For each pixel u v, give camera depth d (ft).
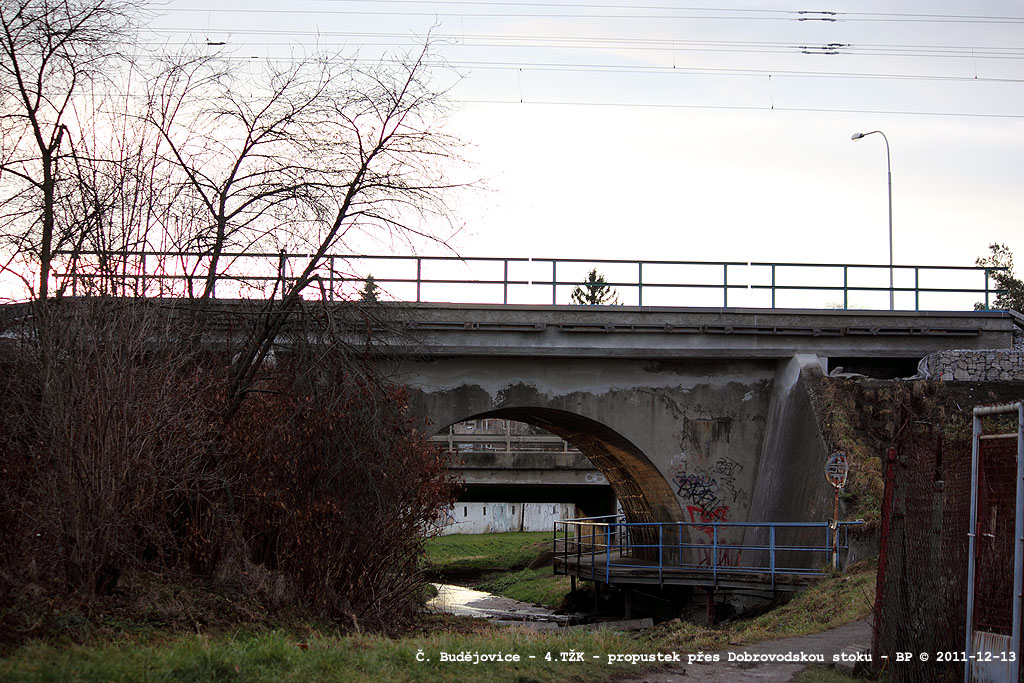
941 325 92.02
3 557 39.32
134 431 42.70
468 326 84.23
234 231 53.62
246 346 54.19
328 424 52.16
